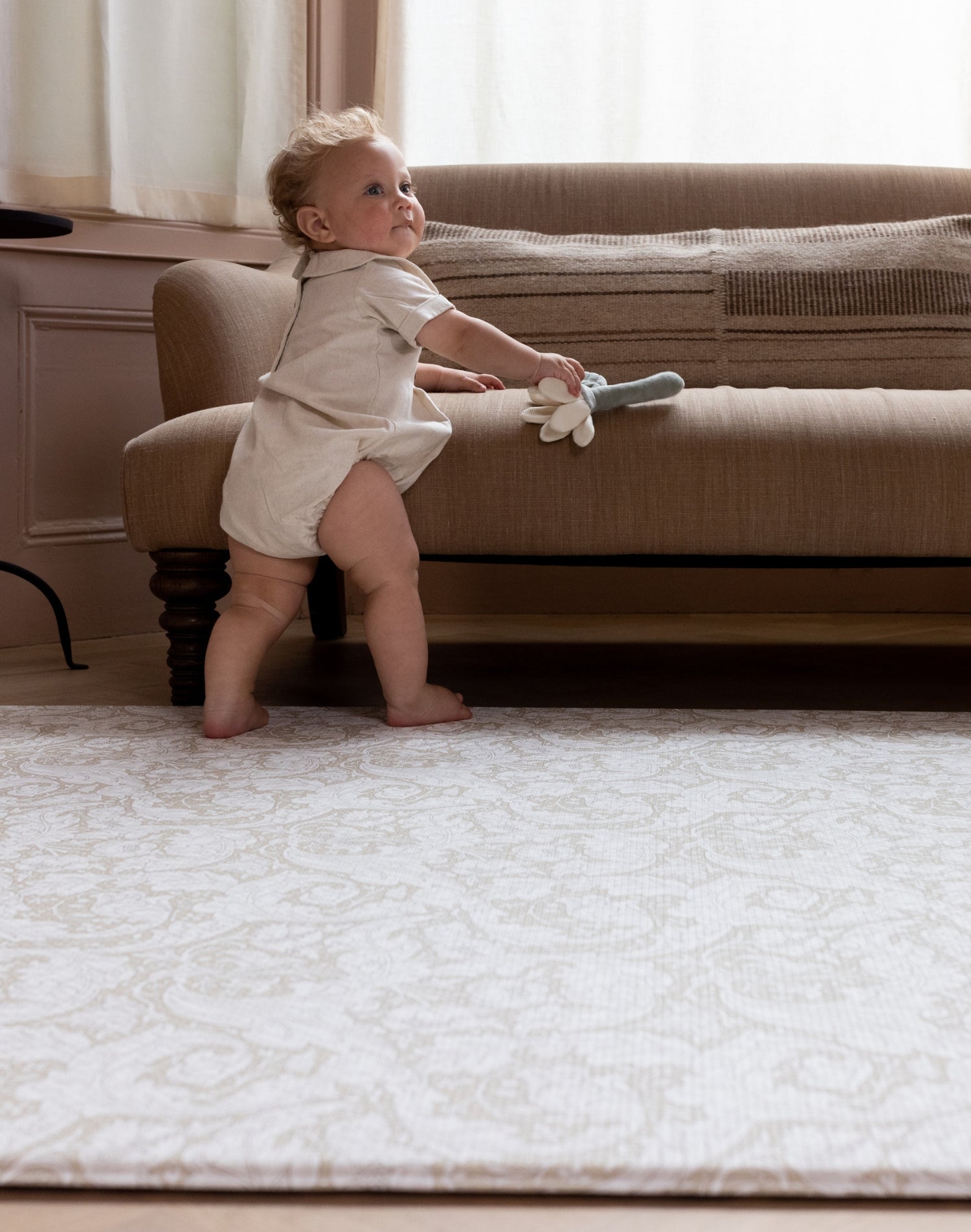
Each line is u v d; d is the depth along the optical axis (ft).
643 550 4.67
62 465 6.98
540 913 2.75
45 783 3.79
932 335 5.91
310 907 2.79
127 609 7.36
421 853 3.14
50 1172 1.86
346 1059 2.13
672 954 2.54
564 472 4.63
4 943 2.61
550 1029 2.23
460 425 4.72
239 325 5.20
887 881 2.94
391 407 4.50
